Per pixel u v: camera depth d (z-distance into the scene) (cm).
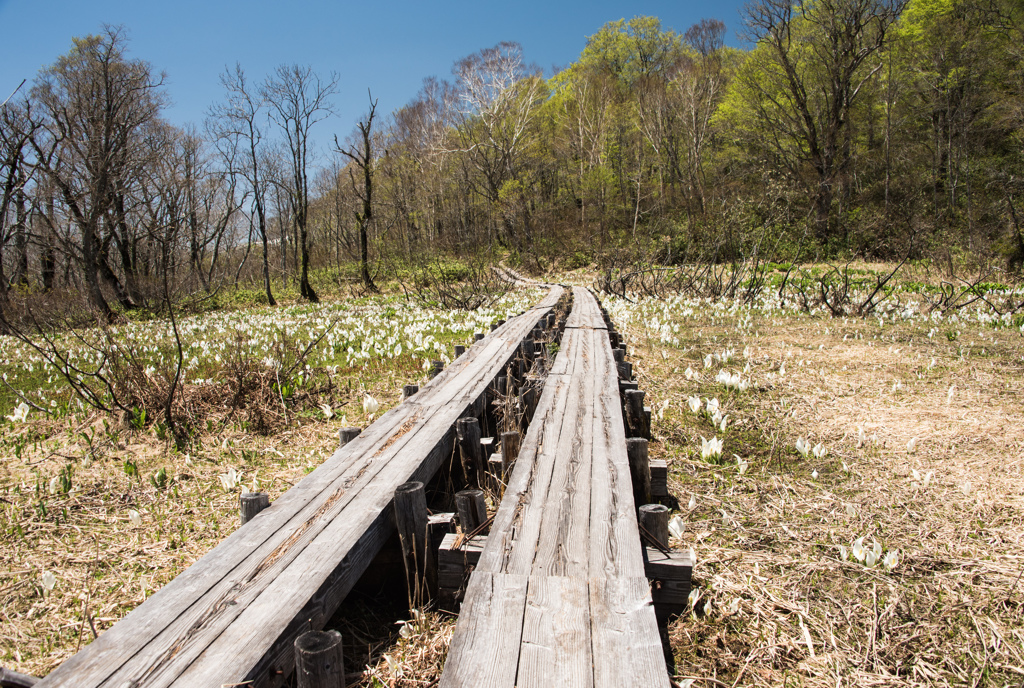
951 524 373
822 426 559
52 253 2231
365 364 845
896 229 2664
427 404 471
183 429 579
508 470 397
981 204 2603
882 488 427
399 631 268
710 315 1279
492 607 209
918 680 247
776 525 376
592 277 2692
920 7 2931
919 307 1262
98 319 745
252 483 473
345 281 3381
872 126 3462
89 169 2062
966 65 2762
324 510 286
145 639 193
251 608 210
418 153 4528
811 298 1394
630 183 4059
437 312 1540
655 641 190
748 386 686
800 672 251
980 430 531
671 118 3962
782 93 3297
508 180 3856
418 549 292
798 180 3164
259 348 1043
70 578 344
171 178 3041
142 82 2212
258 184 2936
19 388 838
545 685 172
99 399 653
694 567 327
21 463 530
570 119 4266
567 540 255
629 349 912
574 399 480
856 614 288
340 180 5406
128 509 435
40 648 283
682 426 564
